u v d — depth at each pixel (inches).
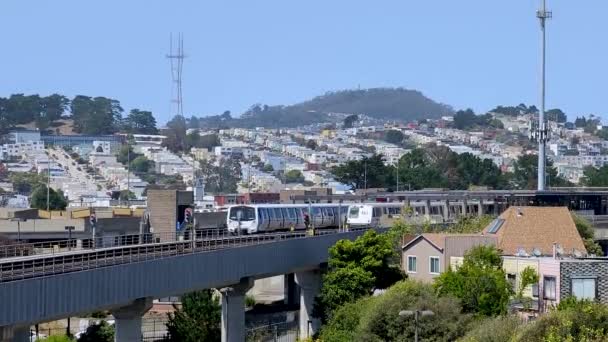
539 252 4968.0
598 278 4399.6
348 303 5137.8
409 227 6387.8
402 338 4291.3
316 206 6939.0
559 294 4370.1
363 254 5497.1
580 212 7632.9
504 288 4436.5
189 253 4564.5
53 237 6894.7
